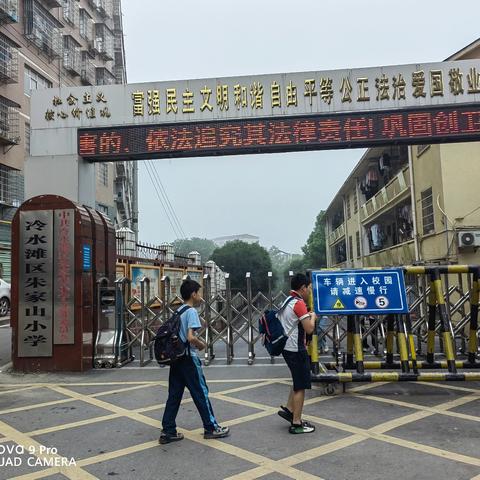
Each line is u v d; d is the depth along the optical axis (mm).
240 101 8672
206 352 8172
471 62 8461
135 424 4961
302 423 4578
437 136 8352
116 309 8180
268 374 7281
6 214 21062
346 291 6047
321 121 8539
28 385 6781
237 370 7625
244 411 5344
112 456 4090
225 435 4480
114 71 38000
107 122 8945
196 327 4328
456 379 5754
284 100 8617
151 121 8844
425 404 5473
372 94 8531
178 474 3689
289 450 4125
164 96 8844
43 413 5422
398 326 6082
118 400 5934
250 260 38844
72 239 7578
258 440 4387
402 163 20547
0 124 20547
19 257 7645
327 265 44062
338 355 8188
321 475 3607
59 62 26547
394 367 6602
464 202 13719
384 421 4867
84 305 7656
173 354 4250
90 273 7906
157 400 5895
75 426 4930
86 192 9102
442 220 14070
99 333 8094
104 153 8875
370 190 25422
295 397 4543
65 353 7551
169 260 16375
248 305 8445
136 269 12703
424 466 3732
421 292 9078
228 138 8633
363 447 4156
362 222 26547
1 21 20984
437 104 8438
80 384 6809
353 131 8477
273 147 8570
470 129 8328
